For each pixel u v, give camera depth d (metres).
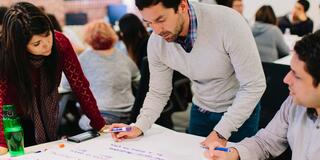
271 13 3.70
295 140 1.27
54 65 1.60
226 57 1.52
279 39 3.66
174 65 1.64
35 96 1.64
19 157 1.44
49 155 1.45
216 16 1.46
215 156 1.35
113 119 2.62
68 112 2.90
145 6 1.29
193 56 1.55
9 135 1.44
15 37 1.41
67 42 1.68
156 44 1.62
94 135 1.64
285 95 2.38
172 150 1.48
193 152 1.46
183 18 1.41
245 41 1.44
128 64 2.75
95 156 1.43
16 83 1.52
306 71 1.06
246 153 1.35
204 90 1.72
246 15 5.98
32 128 1.70
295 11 5.11
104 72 2.59
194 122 1.87
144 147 1.51
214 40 1.48
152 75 1.71
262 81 1.49
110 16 6.18
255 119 1.75
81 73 1.75
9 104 1.57
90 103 1.77
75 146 1.54
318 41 1.04
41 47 1.44
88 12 6.57
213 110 1.76
